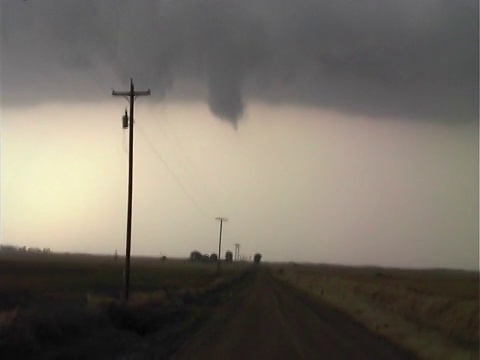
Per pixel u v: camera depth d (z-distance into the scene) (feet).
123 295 145.38
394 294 219.82
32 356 65.72
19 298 160.15
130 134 144.97
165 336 99.81
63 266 470.39
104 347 78.48
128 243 143.64
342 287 313.94
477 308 137.69
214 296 223.30
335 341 96.58
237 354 79.00
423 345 93.56
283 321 130.31
